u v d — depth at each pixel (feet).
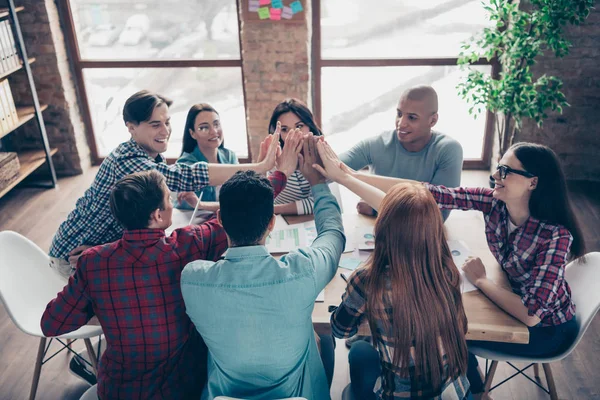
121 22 14.97
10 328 10.02
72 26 14.94
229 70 15.26
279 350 4.72
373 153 9.03
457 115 15.42
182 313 5.53
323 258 4.95
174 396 5.67
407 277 4.84
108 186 7.13
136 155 7.10
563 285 6.22
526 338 5.77
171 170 6.89
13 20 13.42
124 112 7.45
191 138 9.82
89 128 16.21
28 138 15.64
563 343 6.47
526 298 5.89
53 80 14.94
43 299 7.43
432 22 14.47
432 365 5.00
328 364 6.27
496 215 6.67
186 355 5.80
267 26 13.82
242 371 4.81
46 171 16.08
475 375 6.62
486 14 14.24
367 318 5.17
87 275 5.31
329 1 14.43
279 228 7.58
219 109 15.81
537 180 6.10
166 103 7.60
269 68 14.35
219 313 4.62
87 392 6.42
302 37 13.87
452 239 7.40
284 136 8.33
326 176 6.50
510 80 12.84
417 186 5.00
